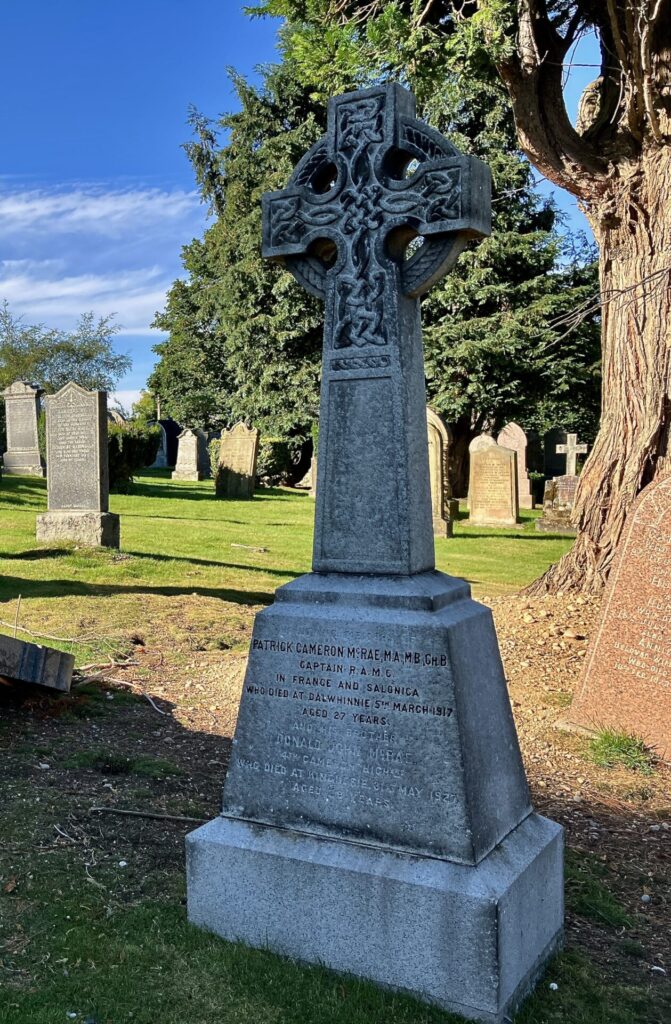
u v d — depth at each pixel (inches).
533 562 681.0
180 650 348.5
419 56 382.6
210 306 1708.9
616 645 266.8
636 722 260.8
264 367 1509.6
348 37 383.9
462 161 140.1
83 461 571.5
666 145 365.4
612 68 393.1
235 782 149.2
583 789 232.8
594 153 390.9
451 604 144.3
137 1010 127.4
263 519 882.1
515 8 352.8
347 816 139.9
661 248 369.4
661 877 187.2
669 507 260.8
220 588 484.4
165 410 2129.7
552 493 1084.5
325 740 142.0
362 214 148.7
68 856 170.9
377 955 133.6
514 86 379.6
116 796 202.5
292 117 1501.0
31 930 145.5
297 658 145.1
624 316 382.6
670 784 237.3
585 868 186.7
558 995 137.7
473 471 956.0
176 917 151.3
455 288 1245.7
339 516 149.8
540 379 1282.0
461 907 127.2
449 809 132.2
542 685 306.2
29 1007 126.1
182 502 1018.7
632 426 382.6
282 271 1422.2
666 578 258.8
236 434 1152.8
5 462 1071.0
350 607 143.6
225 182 1779.0
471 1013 127.2
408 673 136.2
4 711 256.2
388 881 132.3
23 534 600.1
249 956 139.6
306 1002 129.5
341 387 149.9
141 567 522.0
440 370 1274.6
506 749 145.9
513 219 1272.1
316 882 137.9
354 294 149.4
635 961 152.9
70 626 367.9
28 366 2094.0
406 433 145.4
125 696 286.0
